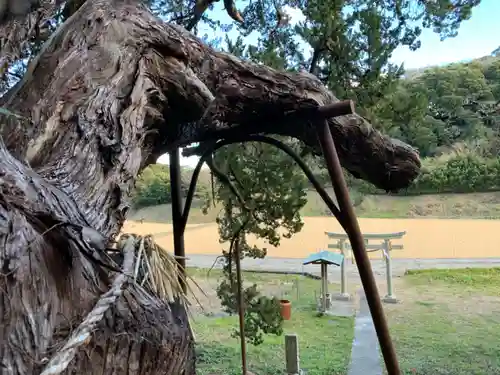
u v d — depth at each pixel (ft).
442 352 18.20
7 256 2.57
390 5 13.47
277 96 6.59
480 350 18.45
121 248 3.73
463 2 14.25
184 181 18.81
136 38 5.49
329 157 6.59
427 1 13.62
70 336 2.62
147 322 3.40
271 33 13.87
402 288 30.19
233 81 6.43
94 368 2.89
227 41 11.69
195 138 7.23
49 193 3.15
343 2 12.46
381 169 8.23
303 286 30.48
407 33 13.67
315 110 6.70
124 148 4.49
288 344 15.21
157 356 3.47
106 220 3.87
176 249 8.82
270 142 7.60
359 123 7.73
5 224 2.66
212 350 17.99
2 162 2.98
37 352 2.56
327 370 16.16
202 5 11.12
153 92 5.37
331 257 25.04
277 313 13.52
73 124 4.33
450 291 29.25
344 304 26.18
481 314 24.07
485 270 34.04
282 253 40.52
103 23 5.47
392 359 6.22
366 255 6.41
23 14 5.16
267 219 12.21
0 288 2.50
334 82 12.10
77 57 5.03
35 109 4.38
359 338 20.06
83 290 3.04
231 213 12.42
